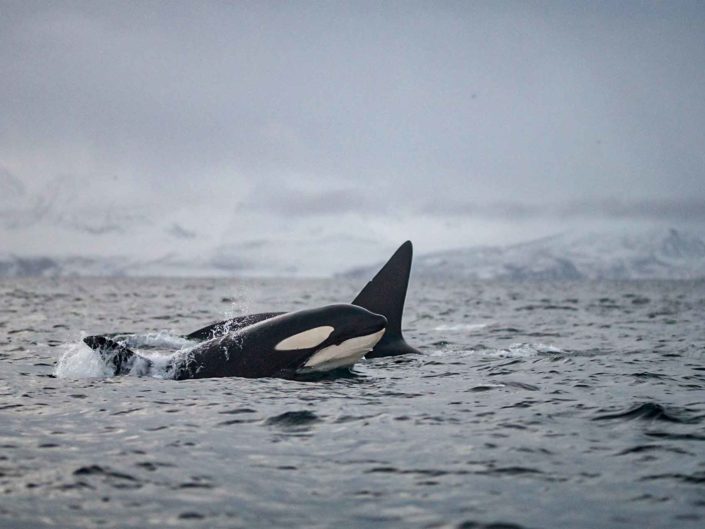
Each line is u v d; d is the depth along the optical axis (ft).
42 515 89.45
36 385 172.76
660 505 93.71
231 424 135.95
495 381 186.19
